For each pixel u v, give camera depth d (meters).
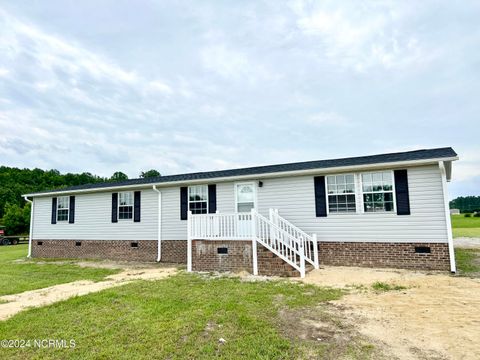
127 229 14.42
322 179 10.82
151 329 4.75
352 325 4.79
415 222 9.39
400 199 9.61
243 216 10.83
